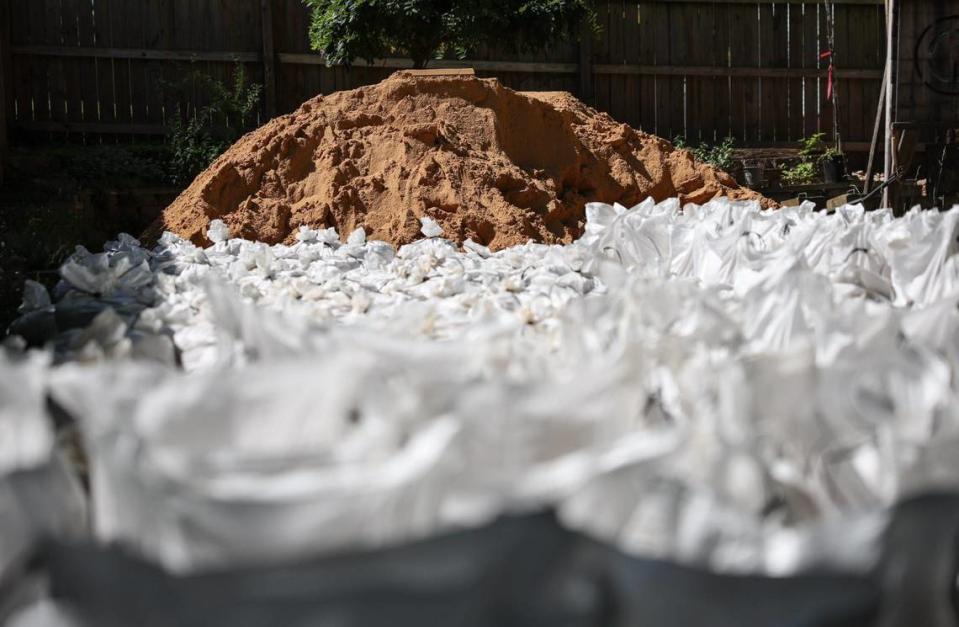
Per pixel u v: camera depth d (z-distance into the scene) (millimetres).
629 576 1258
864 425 1703
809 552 1356
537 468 1453
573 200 8547
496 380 1563
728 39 15562
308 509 1244
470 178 7887
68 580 1235
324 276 5023
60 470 1447
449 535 1194
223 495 1247
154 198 11375
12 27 13531
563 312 2691
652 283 2654
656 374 2027
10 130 13406
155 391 1516
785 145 15641
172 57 13961
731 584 1283
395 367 1640
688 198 9250
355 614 1176
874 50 15664
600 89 15344
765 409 1753
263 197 7988
